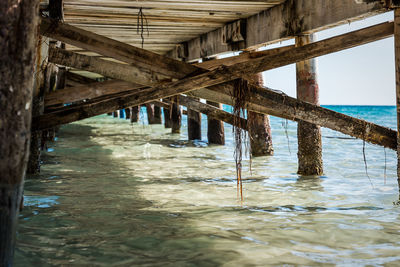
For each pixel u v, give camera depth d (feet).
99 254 9.96
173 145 34.81
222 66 15.10
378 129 16.63
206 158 27.25
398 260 9.62
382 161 25.66
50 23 14.08
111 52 14.80
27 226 12.02
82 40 14.46
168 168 23.07
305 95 20.39
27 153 7.71
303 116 16.14
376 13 15.57
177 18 24.36
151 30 28.32
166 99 40.91
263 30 23.20
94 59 15.35
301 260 9.62
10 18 7.20
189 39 33.32
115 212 13.74
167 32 29.37
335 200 15.51
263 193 16.70
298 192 16.87
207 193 16.76
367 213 13.67
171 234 11.46
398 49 14.64
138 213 13.66
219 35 28.04
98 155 28.04
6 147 7.34
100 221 12.68
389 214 13.52
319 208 14.37
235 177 20.30
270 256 9.86
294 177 20.16
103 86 18.15
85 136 42.55
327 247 10.50
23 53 7.34
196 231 11.73
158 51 40.65
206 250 10.25
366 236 11.34
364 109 215.72
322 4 18.28
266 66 15.39
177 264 9.38
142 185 18.31
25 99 7.48
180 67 15.43
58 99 18.56
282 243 10.77
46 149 30.01
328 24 17.95
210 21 25.67
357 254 10.03
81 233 11.50
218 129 35.65
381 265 9.32
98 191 16.96
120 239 11.04
